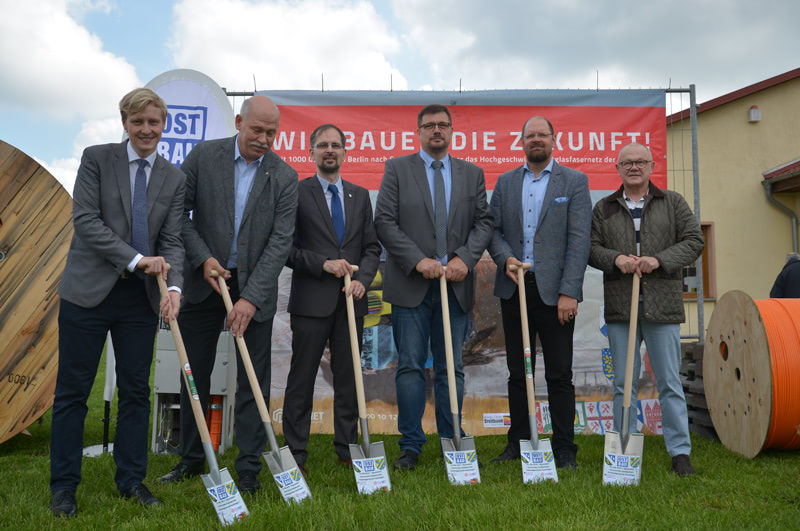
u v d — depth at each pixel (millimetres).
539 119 3635
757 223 9820
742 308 3949
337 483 3139
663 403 3449
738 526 2400
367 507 2568
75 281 2707
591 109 4965
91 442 4348
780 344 3648
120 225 2770
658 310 3393
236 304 2957
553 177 3648
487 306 4898
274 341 4816
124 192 2791
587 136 4957
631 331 3273
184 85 4301
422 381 3506
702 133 9867
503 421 4832
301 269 3496
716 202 9781
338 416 3660
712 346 4340
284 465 2779
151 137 2809
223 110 4309
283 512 2473
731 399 4066
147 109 2770
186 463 3205
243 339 3064
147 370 2871
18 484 3031
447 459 3055
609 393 4875
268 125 3062
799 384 3580
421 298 3432
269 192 3131
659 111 4977
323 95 4898
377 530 2350
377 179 4895
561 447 3506
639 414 4805
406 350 3467
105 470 3340
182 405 3225
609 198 3686
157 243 2941
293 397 3477
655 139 4977
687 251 3426
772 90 9992
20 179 4090
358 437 3848
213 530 2400
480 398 4848
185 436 3205
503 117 4941
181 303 3148
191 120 4297
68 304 2701
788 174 9250
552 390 3557
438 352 3580
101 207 2777
